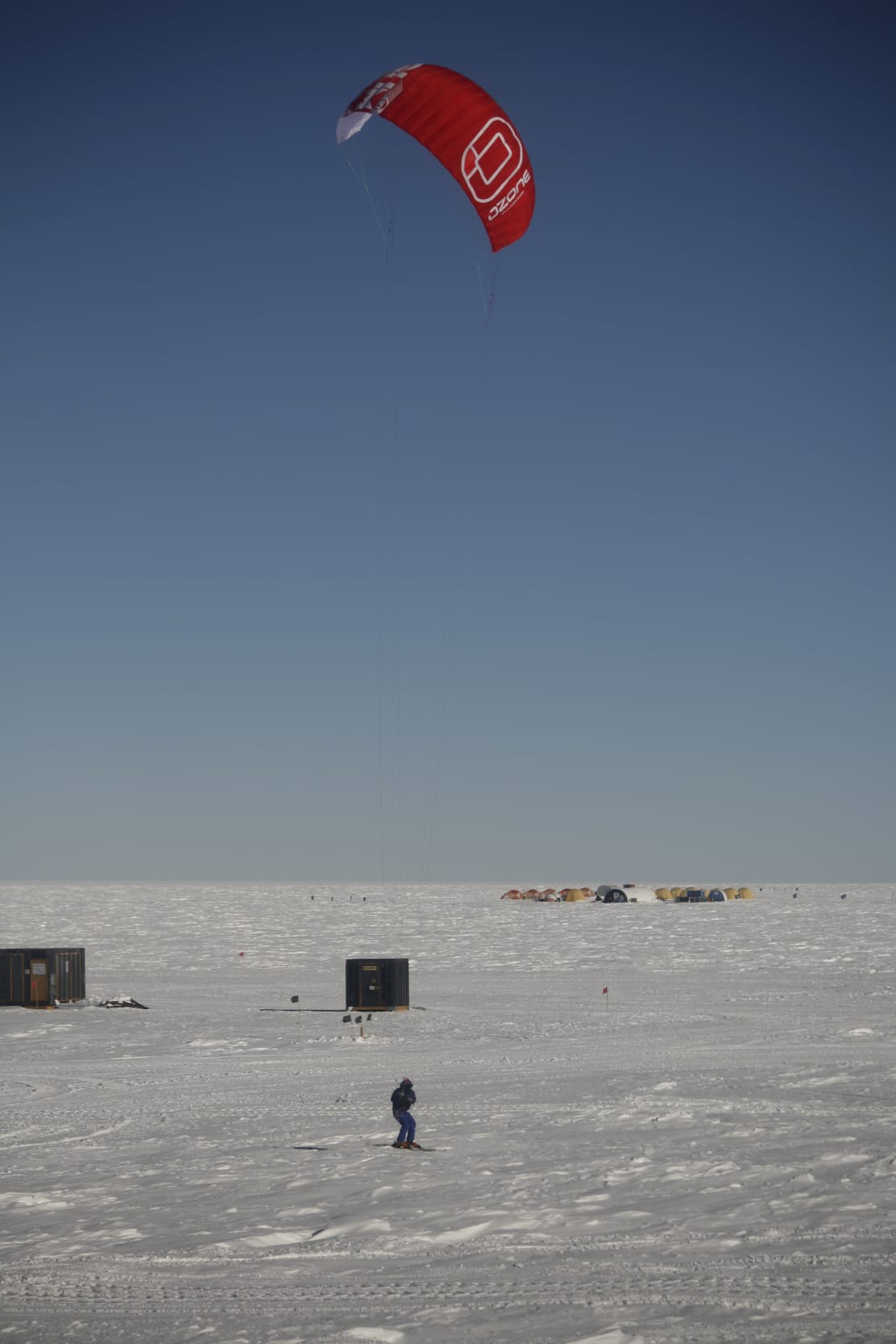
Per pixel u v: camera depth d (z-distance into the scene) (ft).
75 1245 49.90
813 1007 147.84
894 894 603.67
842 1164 61.98
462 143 85.76
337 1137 73.51
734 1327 37.50
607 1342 36.32
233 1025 137.08
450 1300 41.29
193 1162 67.21
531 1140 70.79
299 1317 39.75
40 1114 84.12
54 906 486.79
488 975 197.77
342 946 265.75
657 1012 143.84
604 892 466.70
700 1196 55.72
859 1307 39.32
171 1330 38.65
